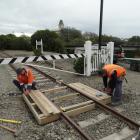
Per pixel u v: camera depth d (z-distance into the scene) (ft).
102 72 26.58
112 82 24.45
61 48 97.45
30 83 25.73
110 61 42.42
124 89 29.22
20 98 25.96
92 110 21.85
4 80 36.14
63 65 55.21
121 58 53.83
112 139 16.07
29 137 16.40
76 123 18.80
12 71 44.70
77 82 33.35
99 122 18.95
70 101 24.20
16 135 16.65
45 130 17.46
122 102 24.11
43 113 19.47
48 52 97.81
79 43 118.62
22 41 129.49
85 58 38.99
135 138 14.07
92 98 23.52
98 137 16.35
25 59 34.27
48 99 23.35
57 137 16.28
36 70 44.73
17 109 22.26
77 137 16.24
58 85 31.73
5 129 17.84
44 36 109.50
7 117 20.15
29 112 21.49
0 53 99.60
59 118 19.49
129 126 17.92
